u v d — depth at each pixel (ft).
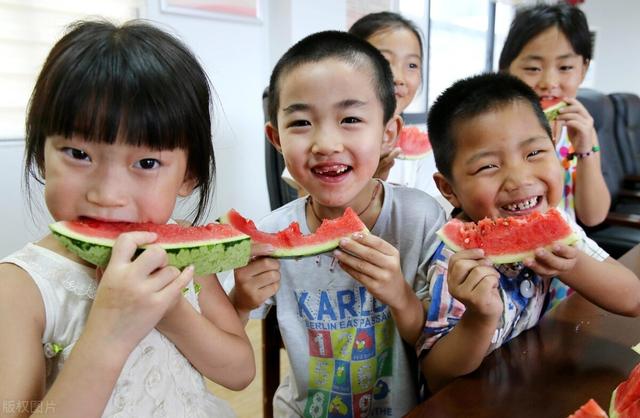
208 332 2.56
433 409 2.31
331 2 10.07
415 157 6.35
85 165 2.10
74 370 1.83
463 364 2.71
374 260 2.69
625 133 10.41
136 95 2.06
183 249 2.14
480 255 2.69
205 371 2.67
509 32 5.69
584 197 5.27
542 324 3.16
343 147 2.98
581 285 3.12
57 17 6.68
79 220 2.15
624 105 10.55
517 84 3.27
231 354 2.69
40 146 2.20
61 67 2.08
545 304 3.72
